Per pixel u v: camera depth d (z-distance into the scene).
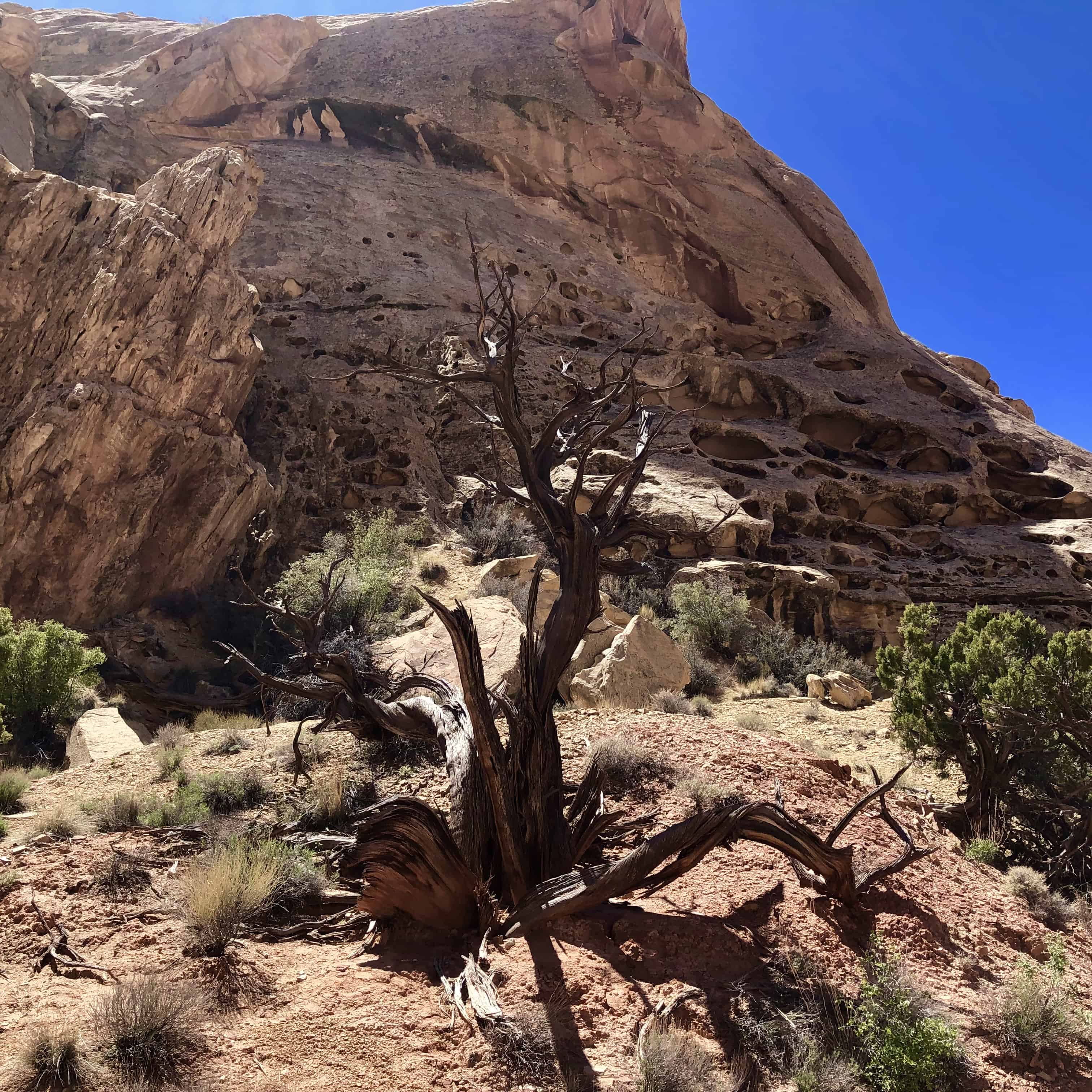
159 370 22.72
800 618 26.69
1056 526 35.97
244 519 24.97
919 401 43.25
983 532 35.44
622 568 6.79
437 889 5.57
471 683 5.49
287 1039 4.33
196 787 8.17
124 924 5.45
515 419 6.91
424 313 38.06
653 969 5.27
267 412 31.89
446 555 25.27
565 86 56.03
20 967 4.91
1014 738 11.48
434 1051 4.33
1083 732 10.61
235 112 53.62
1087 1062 5.15
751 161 59.31
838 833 5.94
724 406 41.69
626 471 6.96
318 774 8.38
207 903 5.30
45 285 23.91
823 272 53.41
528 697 5.92
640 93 56.97
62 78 57.31
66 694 15.12
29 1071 3.87
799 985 5.22
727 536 27.73
